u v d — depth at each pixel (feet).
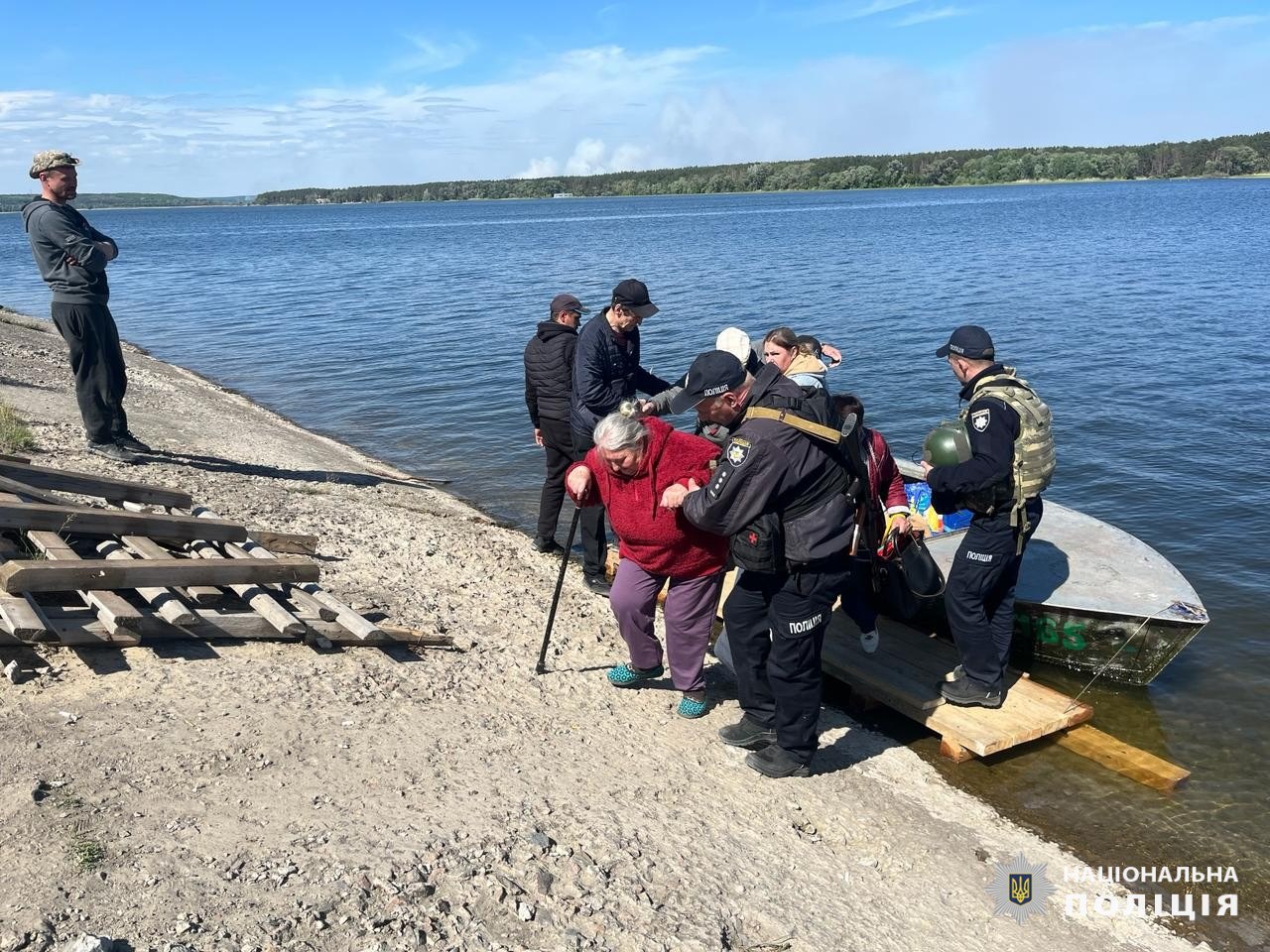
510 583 22.39
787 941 10.81
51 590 13.91
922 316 71.05
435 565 22.66
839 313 74.64
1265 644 20.59
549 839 11.64
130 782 11.12
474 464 37.04
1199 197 303.27
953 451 15.38
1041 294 81.56
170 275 141.79
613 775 13.84
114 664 13.80
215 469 28.50
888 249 140.05
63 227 24.49
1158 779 15.17
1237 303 70.95
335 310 89.71
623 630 16.30
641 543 15.02
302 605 16.46
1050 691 16.93
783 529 13.03
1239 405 41.39
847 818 13.98
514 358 59.72
